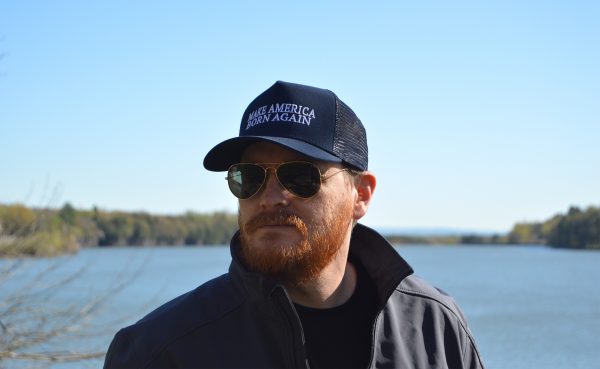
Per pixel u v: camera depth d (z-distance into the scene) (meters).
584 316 33.06
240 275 2.23
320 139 2.30
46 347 7.92
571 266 90.50
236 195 2.29
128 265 10.00
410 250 168.00
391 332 2.38
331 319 2.35
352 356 2.30
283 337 2.19
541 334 26.45
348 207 2.39
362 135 2.53
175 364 2.18
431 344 2.46
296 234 2.23
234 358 2.20
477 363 2.61
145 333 2.24
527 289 52.25
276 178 2.26
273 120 2.30
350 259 2.55
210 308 2.29
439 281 61.41
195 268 71.62
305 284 2.30
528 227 194.00
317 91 2.40
